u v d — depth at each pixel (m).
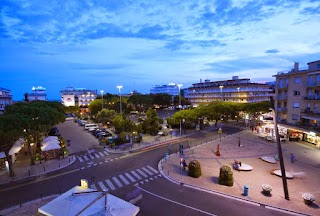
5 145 22.58
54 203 11.99
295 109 40.34
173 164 27.59
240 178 22.86
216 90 100.12
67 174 24.66
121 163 28.30
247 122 60.69
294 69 41.50
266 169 25.48
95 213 11.12
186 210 16.83
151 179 22.97
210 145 37.22
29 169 26.27
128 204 12.49
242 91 88.50
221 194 19.38
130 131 44.44
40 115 27.00
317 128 34.22
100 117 58.28
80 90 135.88
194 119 47.75
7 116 22.33
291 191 19.84
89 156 31.70
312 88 36.66
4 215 16.22
